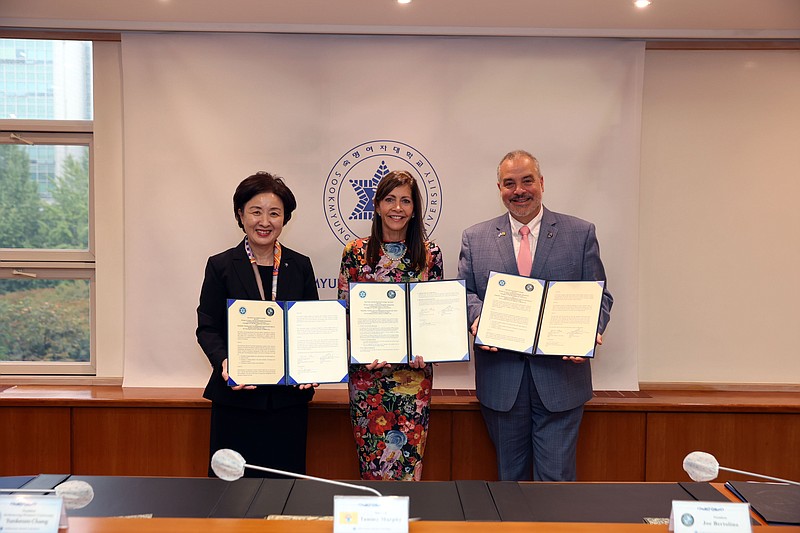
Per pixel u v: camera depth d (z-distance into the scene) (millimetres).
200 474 2871
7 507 1297
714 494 1608
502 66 3109
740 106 3180
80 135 3195
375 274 2555
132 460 2865
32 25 3008
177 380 3146
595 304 2434
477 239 2656
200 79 3080
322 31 3049
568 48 3105
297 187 3139
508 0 2707
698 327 3213
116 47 3125
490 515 1466
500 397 2562
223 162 3105
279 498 1562
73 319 3240
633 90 3105
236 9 2842
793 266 3191
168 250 3109
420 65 3109
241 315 2344
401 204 2463
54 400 2846
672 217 3193
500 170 2570
